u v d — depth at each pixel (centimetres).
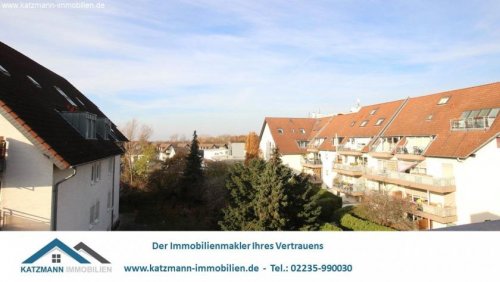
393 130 2753
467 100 2277
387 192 2378
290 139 4256
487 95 2134
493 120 1922
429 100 2689
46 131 1034
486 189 1867
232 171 2181
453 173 2048
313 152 4022
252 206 1636
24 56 1639
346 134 3478
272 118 4475
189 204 2831
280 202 1561
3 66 1227
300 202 1659
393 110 3055
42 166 954
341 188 3086
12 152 938
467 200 1950
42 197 952
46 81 1625
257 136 4966
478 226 644
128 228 2308
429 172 2248
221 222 1714
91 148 1372
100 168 1627
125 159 3519
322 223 1742
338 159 3488
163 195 3005
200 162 3027
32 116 1027
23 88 1197
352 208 2166
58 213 1020
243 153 5756
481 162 1892
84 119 1394
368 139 3062
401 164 2511
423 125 2473
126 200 2956
